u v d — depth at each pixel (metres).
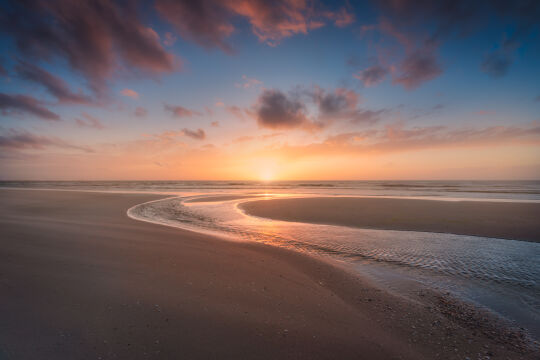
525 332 3.79
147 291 4.65
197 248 7.74
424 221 13.13
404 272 6.29
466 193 34.16
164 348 3.08
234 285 5.11
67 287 4.66
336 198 26.03
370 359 3.07
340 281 5.61
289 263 6.68
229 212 16.88
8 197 23.83
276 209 18.16
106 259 6.38
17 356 2.81
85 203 20.12
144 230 10.13
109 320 3.63
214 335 3.40
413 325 3.90
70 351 2.94
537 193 33.44
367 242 9.24
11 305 3.92
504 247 8.59
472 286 5.50
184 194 33.03
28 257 6.27
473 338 3.60
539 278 5.95
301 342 3.34
